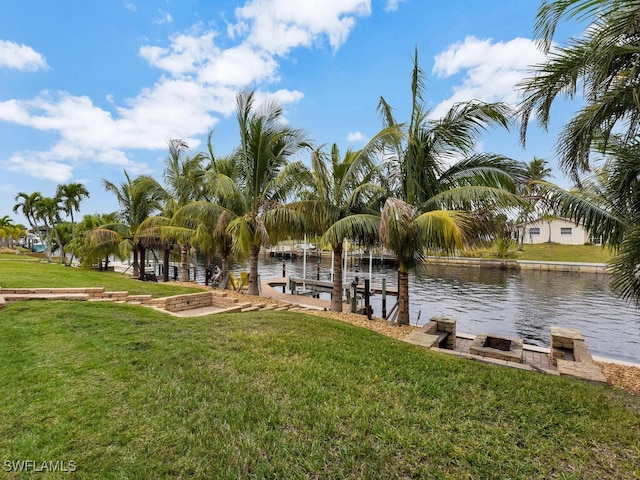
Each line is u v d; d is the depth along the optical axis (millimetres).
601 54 3244
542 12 3504
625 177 3736
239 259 13016
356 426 2768
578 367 4434
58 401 3016
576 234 34812
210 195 13234
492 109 6410
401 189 8141
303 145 10648
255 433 2635
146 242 15469
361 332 5930
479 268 32531
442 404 3195
